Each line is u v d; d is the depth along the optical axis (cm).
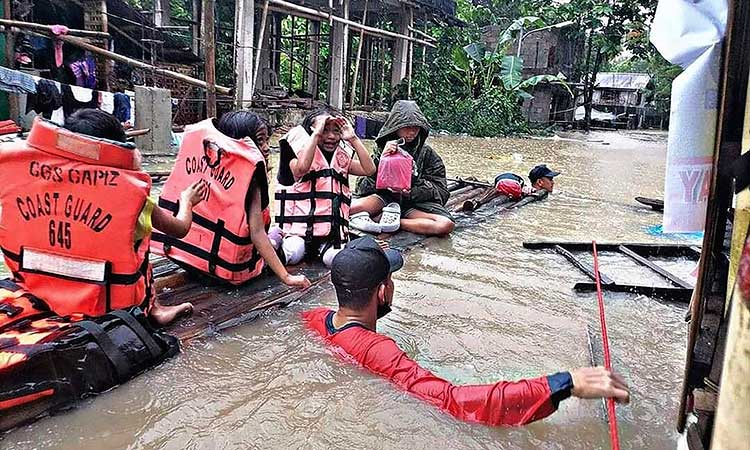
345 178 459
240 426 232
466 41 2423
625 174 1195
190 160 375
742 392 128
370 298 290
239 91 1357
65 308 275
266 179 371
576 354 316
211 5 970
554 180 1045
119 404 247
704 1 203
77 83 1115
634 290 425
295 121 1562
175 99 1279
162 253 382
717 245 190
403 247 509
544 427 238
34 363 232
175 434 228
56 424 233
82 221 272
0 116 920
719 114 187
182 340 302
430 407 242
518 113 2306
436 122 2120
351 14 2075
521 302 392
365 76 2100
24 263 275
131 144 279
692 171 210
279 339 306
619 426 246
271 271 411
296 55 2239
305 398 249
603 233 618
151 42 1271
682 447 200
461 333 334
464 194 792
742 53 177
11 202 273
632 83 4081
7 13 937
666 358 320
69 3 1216
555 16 2708
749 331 127
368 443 222
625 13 2769
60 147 270
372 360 266
